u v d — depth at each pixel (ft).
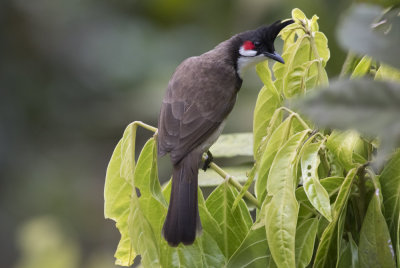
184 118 18.66
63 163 48.55
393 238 11.41
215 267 13.41
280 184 11.75
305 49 14.15
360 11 5.79
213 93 19.36
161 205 13.57
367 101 5.34
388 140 5.26
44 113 48.01
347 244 12.56
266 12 31.19
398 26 5.78
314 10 25.46
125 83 43.19
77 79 47.93
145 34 41.96
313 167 11.62
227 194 13.66
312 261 13.39
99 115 46.93
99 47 45.21
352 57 13.17
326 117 5.33
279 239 11.44
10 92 47.55
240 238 13.69
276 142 12.76
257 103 14.89
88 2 47.11
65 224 47.26
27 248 27.71
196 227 13.47
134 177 13.73
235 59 20.39
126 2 44.96
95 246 47.88
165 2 38.52
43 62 48.29
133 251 14.39
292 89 13.97
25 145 47.75
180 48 39.29
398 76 10.61
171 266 13.46
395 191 11.39
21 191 47.34
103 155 48.70
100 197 48.44
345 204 11.57
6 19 47.85
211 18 35.81
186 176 15.57
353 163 11.81
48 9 48.08
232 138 17.25
